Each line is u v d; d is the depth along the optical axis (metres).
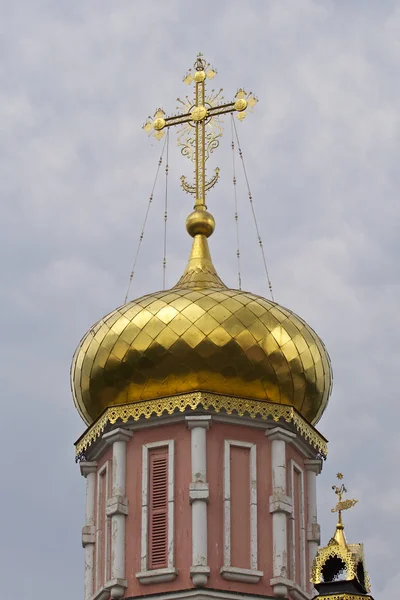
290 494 56.69
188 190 62.91
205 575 54.09
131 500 56.06
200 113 63.53
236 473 56.03
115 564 55.25
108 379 57.50
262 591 54.72
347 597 50.00
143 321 57.41
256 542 55.25
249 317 57.41
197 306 57.31
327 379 59.25
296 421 57.34
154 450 56.41
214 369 56.62
